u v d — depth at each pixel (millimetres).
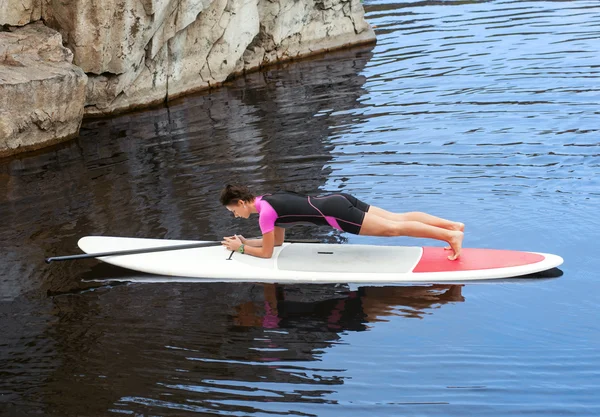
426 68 45656
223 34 46281
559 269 20828
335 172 29078
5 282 22109
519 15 59438
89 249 23047
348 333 18281
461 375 16172
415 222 21203
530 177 26875
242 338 18266
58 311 20203
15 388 16625
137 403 15773
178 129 37625
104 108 41219
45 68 35531
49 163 33500
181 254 22891
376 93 41031
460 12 63438
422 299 19797
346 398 15578
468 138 31766
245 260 22250
